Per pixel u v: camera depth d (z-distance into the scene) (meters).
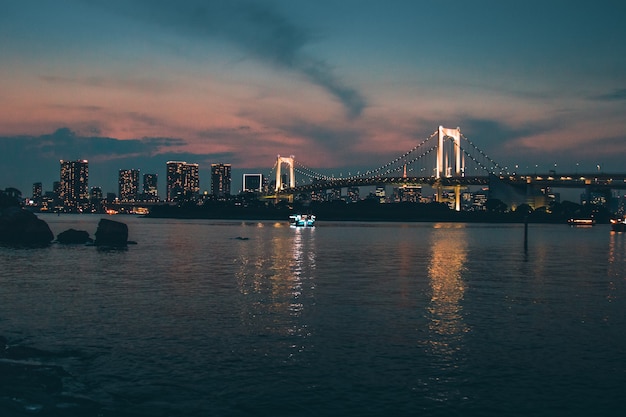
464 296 38.81
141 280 45.97
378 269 57.41
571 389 19.45
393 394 18.88
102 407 17.44
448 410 17.67
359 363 22.03
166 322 28.88
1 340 23.94
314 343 24.91
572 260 71.69
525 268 60.22
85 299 35.84
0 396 17.75
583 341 25.72
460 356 23.12
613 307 34.81
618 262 68.88
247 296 37.81
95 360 21.97
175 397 18.36
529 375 20.83
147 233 144.50
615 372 21.22
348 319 30.14
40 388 18.62
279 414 17.22
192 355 22.83
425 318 30.66
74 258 65.75
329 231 171.00
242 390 19.05
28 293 38.25
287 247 93.06
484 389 19.41
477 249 92.81
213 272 52.91
